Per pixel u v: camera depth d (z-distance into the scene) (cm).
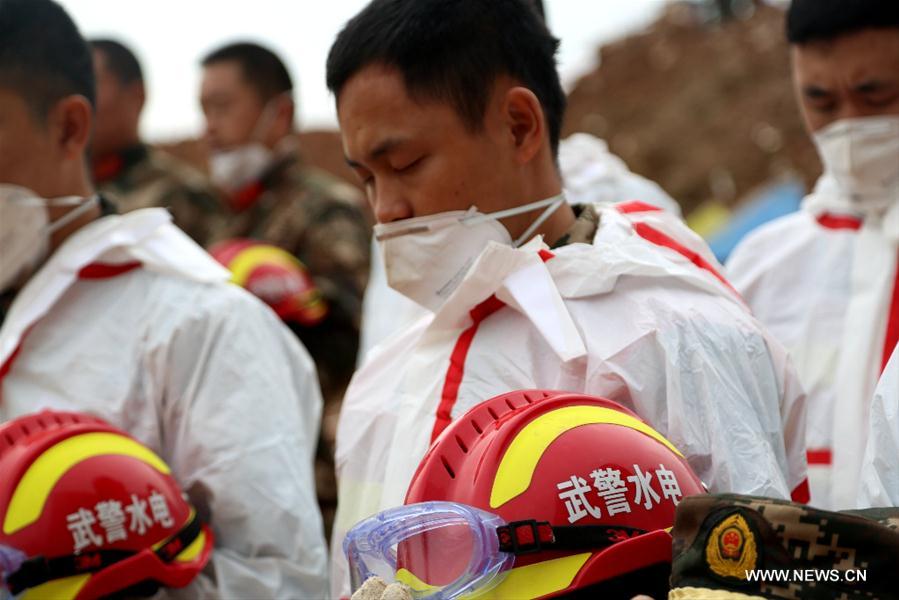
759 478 199
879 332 313
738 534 143
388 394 238
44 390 270
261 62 539
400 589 161
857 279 321
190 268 278
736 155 1516
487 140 219
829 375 316
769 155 1507
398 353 244
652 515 174
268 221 522
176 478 265
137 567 226
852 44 304
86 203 289
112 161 569
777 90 1592
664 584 170
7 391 272
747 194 1475
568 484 172
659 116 1648
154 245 281
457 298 218
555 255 215
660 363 205
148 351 268
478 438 183
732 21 1817
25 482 222
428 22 216
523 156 223
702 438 201
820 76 313
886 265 318
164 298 274
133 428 267
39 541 219
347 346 482
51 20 285
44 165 283
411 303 368
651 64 1769
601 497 173
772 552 141
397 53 215
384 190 221
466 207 219
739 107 1596
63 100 286
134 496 230
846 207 334
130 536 227
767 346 221
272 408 268
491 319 222
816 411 313
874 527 139
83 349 272
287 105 544
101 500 226
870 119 310
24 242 283
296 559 258
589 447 176
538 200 226
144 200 561
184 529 238
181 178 573
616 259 212
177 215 564
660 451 181
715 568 145
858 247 324
